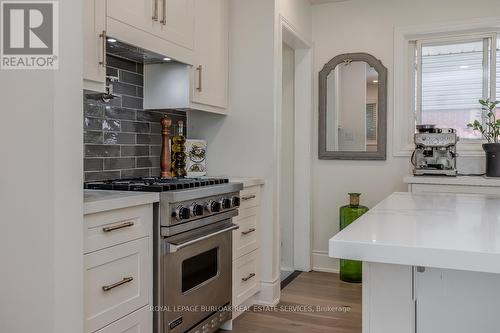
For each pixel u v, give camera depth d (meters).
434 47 3.83
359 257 0.95
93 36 1.94
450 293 1.08
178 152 3.06
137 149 2.83
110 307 1.75
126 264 1.84
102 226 1.70
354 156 3.96
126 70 2.70
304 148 4.06
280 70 3.23
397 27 3.82
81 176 1.55
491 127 3.55
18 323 1.51
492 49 3.62
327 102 4.05
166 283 2.04
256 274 3.08
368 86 3.91
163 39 2.45
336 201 4.06
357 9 3.95
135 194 1.92
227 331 2.67
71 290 1.51
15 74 1.49
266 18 3.13
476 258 0.86
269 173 3.13
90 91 2.00
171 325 2.08
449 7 3.66
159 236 2.03
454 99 3.78
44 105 1.44
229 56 3.25
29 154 1.47
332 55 4.05
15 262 1.51
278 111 3.19
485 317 1.06
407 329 1.08
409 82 3.91
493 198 1.89
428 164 3.48
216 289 2.47
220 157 3.29
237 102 3.23
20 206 1.50
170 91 2.77
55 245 1.44
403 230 1.10
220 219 2.47
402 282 1.07
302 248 4.09
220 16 3.11
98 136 2.51
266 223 3.14
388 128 3.87
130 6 2.18
